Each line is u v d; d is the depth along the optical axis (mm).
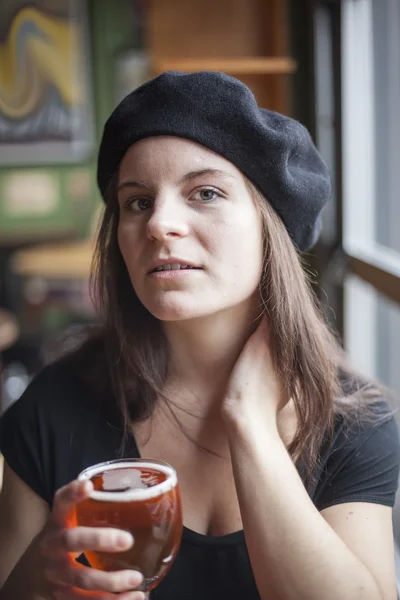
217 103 789
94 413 940
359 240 2320
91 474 654
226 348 891
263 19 2598
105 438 925
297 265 896
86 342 1035
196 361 902
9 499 936
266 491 751
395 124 2131
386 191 2197
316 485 889
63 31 4629
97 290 982
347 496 862
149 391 925
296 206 877
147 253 809
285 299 867
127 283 941
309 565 723
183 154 799
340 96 2297
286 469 773
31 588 667
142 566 607
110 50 4660
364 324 2316
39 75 4695
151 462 673
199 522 888
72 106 4730
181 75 807
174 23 2588
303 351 884
